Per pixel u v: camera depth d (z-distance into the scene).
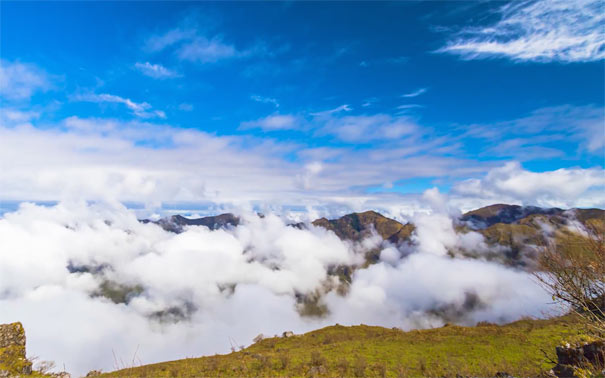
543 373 9.21
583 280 6.07
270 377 23.22
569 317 6.57
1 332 14.65
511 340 31.47
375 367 26.59
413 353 31.70
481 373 21.38
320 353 31.22
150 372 24.27
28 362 14.12
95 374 23.30
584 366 7.36
